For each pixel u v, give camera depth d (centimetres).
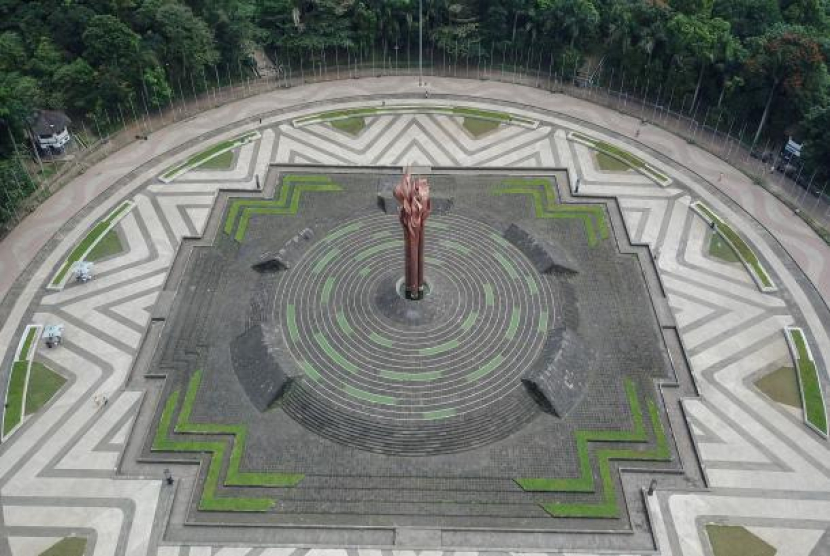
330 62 12281
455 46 11712
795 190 9431
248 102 11312
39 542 5700
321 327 7362
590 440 6438
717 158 10062
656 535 5744
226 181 9588
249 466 6206
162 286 7969
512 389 6775
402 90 11625
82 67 10119
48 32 10500
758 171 9769
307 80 11862
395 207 8906
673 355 7250
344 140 10419
